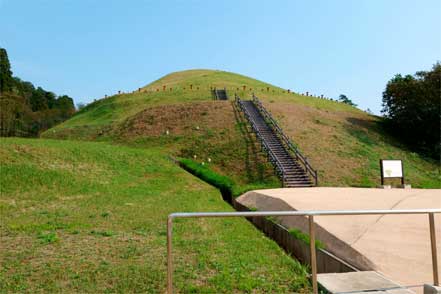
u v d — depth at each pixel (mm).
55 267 5898
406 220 8250
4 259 6312
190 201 13422
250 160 22984
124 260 6328
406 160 26719
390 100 34312
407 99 32250
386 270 5656
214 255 6672
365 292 4676
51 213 10758
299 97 43969
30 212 10930
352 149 25938
